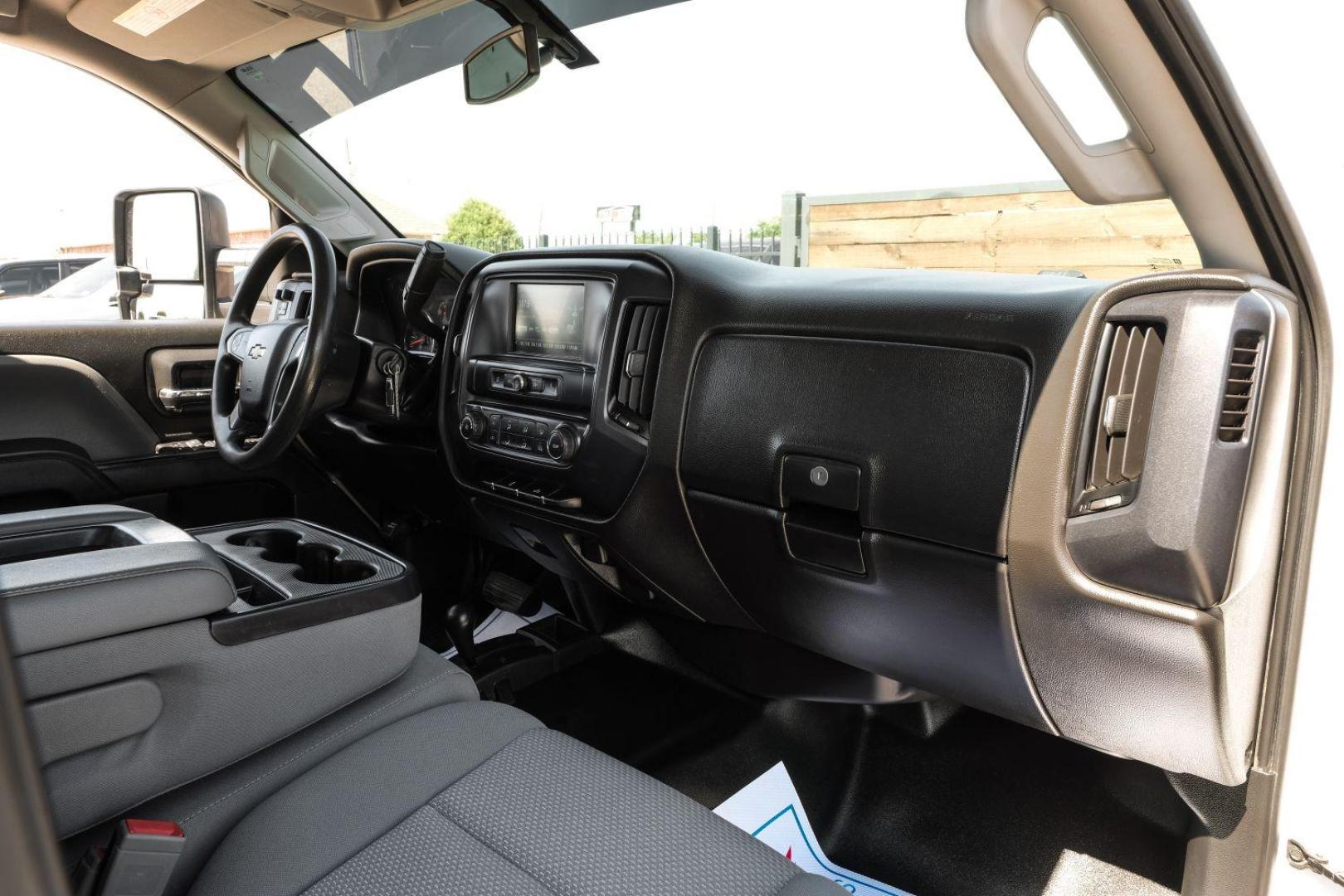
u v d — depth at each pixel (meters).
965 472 1.13
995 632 1.17
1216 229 0.97
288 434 1.63
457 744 0.99
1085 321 1.01
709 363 1.40
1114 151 0.98
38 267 3.56
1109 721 1.14
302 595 1.03
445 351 1.81
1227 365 0.92
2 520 1.03
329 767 0.94
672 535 1.54
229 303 2.40
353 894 0.78
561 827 0.86
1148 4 0.80
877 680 1.62
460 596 2.26
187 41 1.88
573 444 1.57
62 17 1.82
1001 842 1.44
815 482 1.29
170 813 0.89
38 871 0.25
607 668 2.02
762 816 1.58
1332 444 0.97
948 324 1.13
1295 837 1.07
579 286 1.57
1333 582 1.00
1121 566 1.01
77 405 1.94
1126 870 1.35
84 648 0.80
